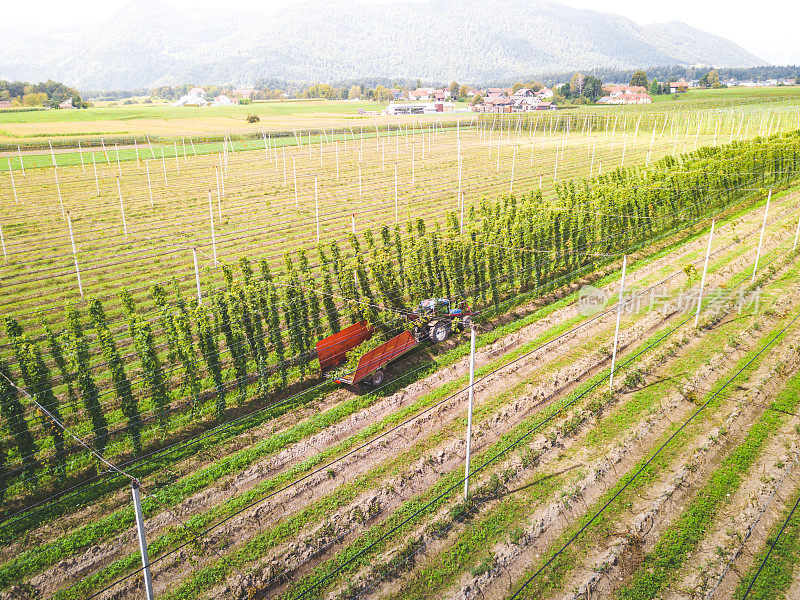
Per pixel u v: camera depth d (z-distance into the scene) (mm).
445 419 20828
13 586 14234
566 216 34438
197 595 13930
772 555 14898
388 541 15445
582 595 13852
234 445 19750
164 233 46844
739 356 24703
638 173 50688
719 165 48375
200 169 81188
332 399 22641
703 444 19031
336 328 25734
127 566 14719
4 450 19141
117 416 21422
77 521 16359
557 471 18031
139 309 31609
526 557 15023
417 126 143125
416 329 26578
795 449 18641
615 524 16016
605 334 27281
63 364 19609
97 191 62469
